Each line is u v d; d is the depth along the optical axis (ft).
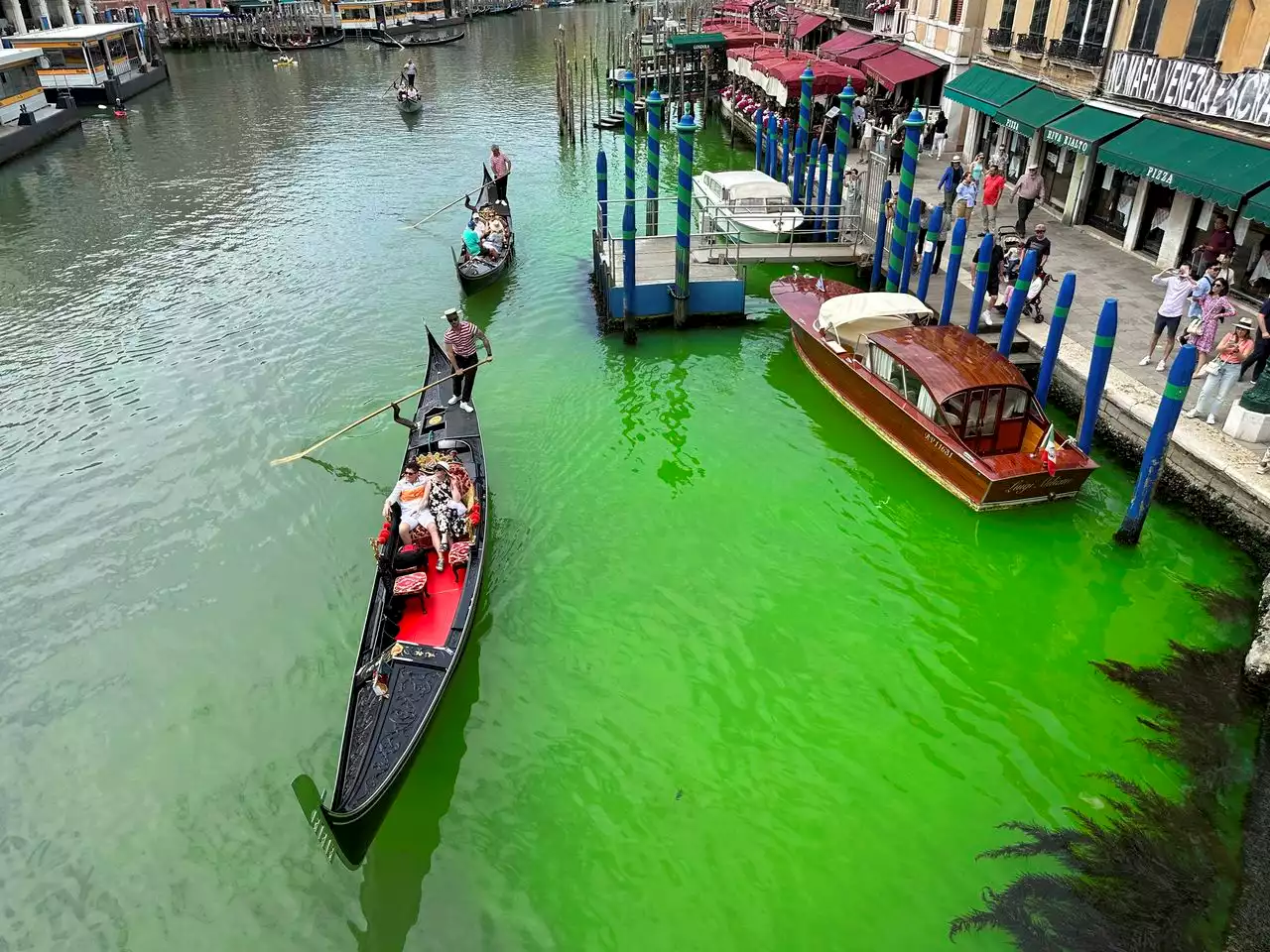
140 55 167.22
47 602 37.06
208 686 32.94
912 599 36.78
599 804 28.12
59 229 84.79
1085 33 65.77
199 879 26.27
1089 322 51.70
